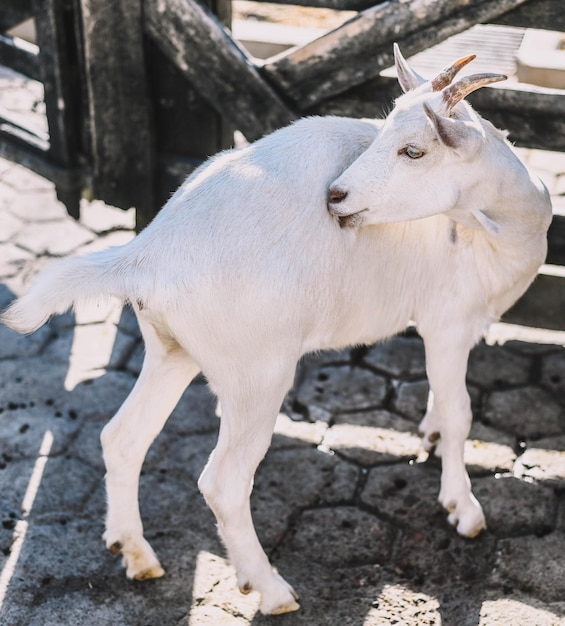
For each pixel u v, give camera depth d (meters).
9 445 3.78
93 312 4.60
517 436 3.86
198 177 2.80
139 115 4.34
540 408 4.01
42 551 3.30
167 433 3.86
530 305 4.20
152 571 3.18
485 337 4.45
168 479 3.63
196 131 4.38
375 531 3.40
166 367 2.97
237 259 2.65
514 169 2.77
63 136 4.52
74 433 3.86
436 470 3.68
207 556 3.29
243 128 4.19
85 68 4.31
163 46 4.12
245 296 2.67
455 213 2.80
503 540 3.35
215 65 4.08
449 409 3.26
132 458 3.02
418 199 2.64
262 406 2.82
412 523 3.43
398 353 4.35
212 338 2.72
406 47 3.80
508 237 2.94
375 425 3.92
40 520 3.43
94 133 4.44
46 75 4.41
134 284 2.64
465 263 3.06
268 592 3.02
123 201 4.61
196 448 3.79
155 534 3.38
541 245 3.11
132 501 3.09
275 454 3.75
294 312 2.74
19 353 4.32
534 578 3.20
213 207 2.70
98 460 3.73
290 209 2.72
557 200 5.36
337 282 2.83
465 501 3.34
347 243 2.81
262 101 4.09
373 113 4.03
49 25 4.26
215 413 3.98
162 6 4.04
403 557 3.29
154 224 2.75
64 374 4.20
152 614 3.08
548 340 4.45
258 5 7.48
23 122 4.86
